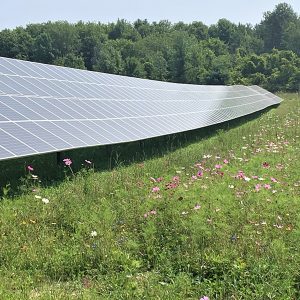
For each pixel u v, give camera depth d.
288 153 13.96
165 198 8.02
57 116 12.85
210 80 68.56
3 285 5.34
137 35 120.56
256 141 16.16
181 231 6.93
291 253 6.24
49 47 97.25
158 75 76.25
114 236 6.93
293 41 91.12
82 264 6.06
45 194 9.23
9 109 11.73
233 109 26.84
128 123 15.18
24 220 7.51
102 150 14.50
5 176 10.48
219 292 5.35
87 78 20.31
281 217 7.62
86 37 104.50
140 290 5.28
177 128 16.92
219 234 6.70
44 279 5.72
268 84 64.38
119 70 76.81
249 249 6.29
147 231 6.79
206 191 8.80
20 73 16.33
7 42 97.81
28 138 10.48
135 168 11.73
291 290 5.30
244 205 8.06
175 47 78.38
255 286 5.31
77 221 7.50
